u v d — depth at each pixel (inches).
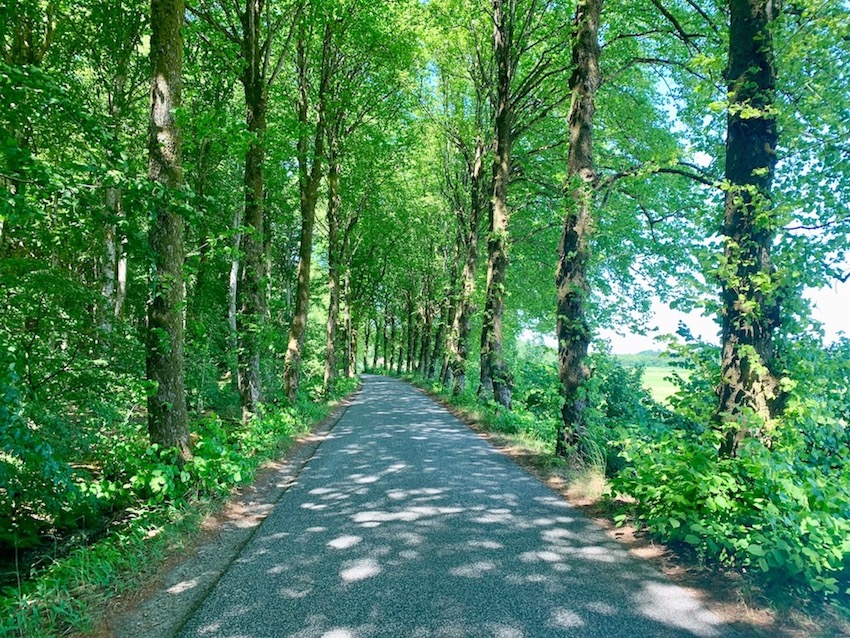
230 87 497.0
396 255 1432.1
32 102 211.8
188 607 142.6
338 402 820.0
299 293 630.5
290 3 482.6
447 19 619.8
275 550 183.5
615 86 516.4
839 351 200.8
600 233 353.7
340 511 231.1
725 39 276.5
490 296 604.4
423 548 183.2
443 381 1061.8
